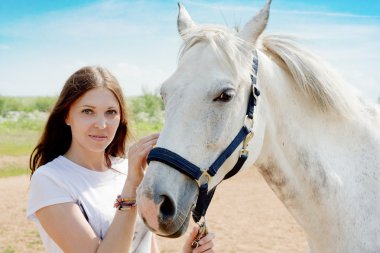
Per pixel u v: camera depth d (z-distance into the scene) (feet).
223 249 20.98
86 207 6.43
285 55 7.38
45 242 6.59
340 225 7.15
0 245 20.61
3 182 39.14
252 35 6.98
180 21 7.68
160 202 5.95
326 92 7.18
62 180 6.40
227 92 6.34
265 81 7.13
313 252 7.57
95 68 6.89
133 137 7.89
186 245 6.97
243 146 6.72
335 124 7.41
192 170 6.18
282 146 7.23
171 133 6.25
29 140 69.46
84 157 6.88
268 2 7.00
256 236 23.32
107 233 6.09
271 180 7.47
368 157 7.45
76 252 6.04
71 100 6.64
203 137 6.30
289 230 24.58
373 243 7.04
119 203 6.19
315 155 7.18
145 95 112.27
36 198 6.29
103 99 6.68
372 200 7.24
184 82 6.44
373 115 7.82
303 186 7.23
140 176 6.42
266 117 7.11
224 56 6.50
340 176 7.22
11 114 112.68
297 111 7.30
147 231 7.48
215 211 29.45
